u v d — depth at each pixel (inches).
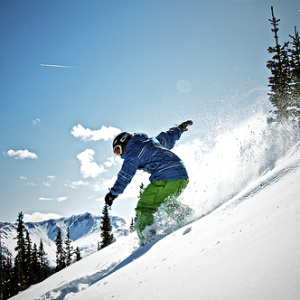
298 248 35.6
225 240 54.5
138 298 43.2
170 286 42.9
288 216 48.4
